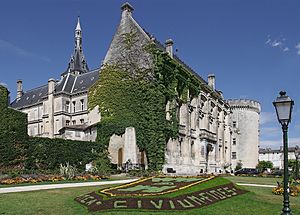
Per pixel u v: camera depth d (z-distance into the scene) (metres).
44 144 36.84
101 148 43.19
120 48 49.53
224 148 75.56
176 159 48.75
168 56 48.62
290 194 20.11
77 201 15.31
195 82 57.59
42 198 16.38
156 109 45.59
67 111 64.56
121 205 13.43
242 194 18.09
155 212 12.82
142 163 43.78
